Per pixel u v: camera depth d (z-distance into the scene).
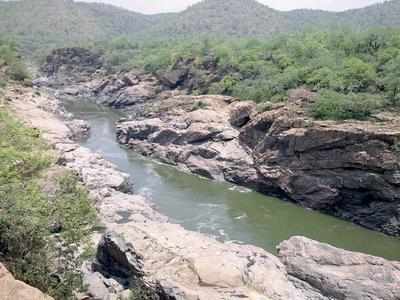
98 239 32.62
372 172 43.72
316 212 47.56
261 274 28.48
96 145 72.69
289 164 50.72
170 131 66.62
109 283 27.14
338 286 28.52
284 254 32.38
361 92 57.56
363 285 28.31
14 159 22.72
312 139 48.12
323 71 66.50
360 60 66.56
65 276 19.95
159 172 59.88
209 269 27.50
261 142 55.69
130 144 71.81
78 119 89.69
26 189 20.62
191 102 76.38
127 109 107.44
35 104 83.25
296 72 70.62
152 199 49.19
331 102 51.34
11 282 15.45
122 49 159.12
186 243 31.38
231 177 56.62
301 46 90.75
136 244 29.73
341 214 46.12
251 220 44.28
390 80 54.94
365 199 44.81
